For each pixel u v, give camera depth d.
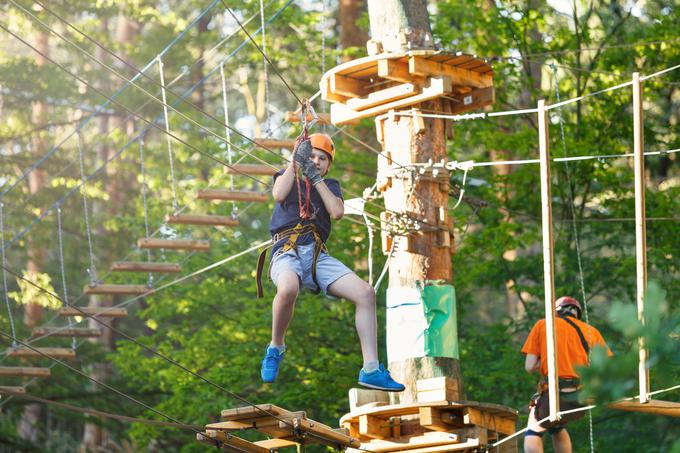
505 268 31.42
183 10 53.16
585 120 30.83
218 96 52.88
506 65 30.84
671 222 29.62
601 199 31.00
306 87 42.66
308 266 11.33
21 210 44.25
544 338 16.69
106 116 50.62
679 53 30.39
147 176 37.94
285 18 32.81
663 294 4.46
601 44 31.91
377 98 16.50
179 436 34.19
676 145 32.78
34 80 45.19
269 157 32.16
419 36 16.27
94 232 47.00
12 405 40.53
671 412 14.69
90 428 46.19
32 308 42.84
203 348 31.45
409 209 16.36
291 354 30.95
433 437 15.18
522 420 28.64
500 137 29.42
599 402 4.50
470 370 29.44
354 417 15.63
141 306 48.59
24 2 43.88
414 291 16.16
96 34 46.34
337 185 11.60
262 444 14.76
